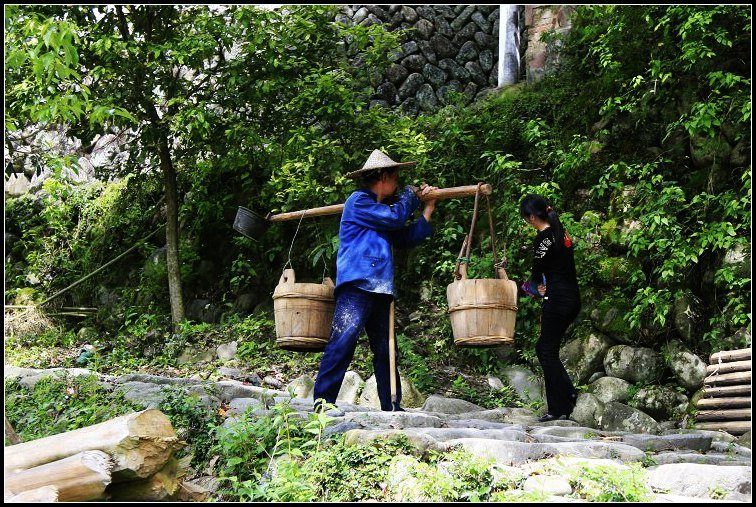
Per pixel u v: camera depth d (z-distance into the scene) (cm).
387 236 514
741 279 686
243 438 424
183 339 868
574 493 348
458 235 902
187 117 855
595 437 511
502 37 1098
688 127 739
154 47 859
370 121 898
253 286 988
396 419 462
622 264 768
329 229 898
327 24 923
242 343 845
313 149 860
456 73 1148
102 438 356
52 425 537
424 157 887
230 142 909
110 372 807
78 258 1145
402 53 1129
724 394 629
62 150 1227
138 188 1025
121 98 879
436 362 810
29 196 1247
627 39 874
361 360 785
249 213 587
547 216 628
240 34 879
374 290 497
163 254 1041
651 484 370
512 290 518
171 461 380
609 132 852
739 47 792
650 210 767
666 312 706
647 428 661
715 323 700
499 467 358
